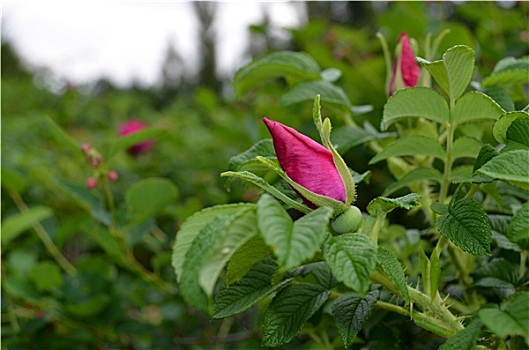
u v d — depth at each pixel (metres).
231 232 0.26
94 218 0.59
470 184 0.33
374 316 0.38
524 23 0.72
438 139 0.39
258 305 0.45
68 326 0.59
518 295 0.28
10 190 0.62
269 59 0.42
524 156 0.27
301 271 0.34
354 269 0.27
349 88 0.75
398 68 0.38
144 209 0.54
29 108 1.79
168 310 0.63
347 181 0.30
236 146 0.94
